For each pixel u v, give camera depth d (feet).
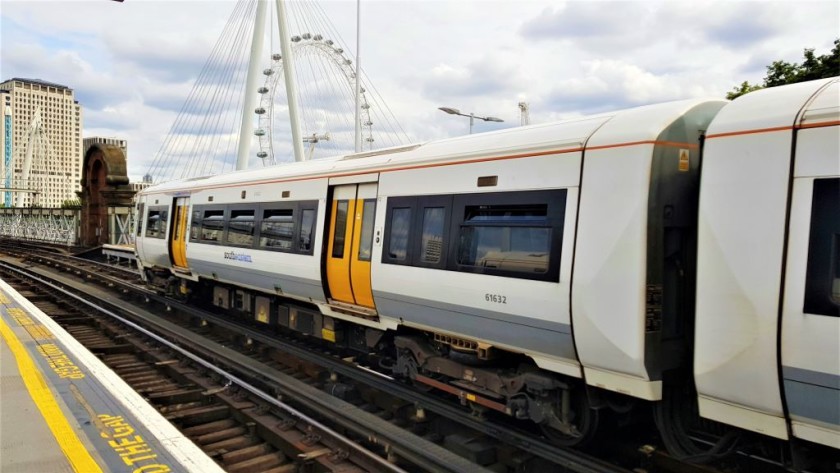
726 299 14.05
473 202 20.43
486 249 19.81
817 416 12.78
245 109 93.91
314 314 30.94
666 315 16.17
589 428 18.28
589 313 16.44
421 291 22.34
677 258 16.52
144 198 52.90
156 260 49.52
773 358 13.24
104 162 104.94
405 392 23.86
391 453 19.22
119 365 30.71
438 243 21.74
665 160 15.83
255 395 24.07
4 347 26.22
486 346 20.39
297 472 18.86
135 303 51.44
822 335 12.46
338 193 27.94
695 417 17.43
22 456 15.06
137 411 18.35
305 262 29.19
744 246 13.74
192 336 37.11
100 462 14.76
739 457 17.29
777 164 13.35
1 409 18.39
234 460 19.95
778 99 13.84
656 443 19.29
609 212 16.12
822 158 12.71
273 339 33.91
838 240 12.42
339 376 27.73
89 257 96.02
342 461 18.85
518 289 18.44
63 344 26.91
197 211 42.29
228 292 40.70
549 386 18.37
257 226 34.12
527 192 18.51
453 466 17.81
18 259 93.86
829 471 14.35
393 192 24.22
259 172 35.88
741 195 13.88
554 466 18.07
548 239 17.75
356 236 26.27
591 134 17.10
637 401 17.22
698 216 14.79
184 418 22.77
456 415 21.44
